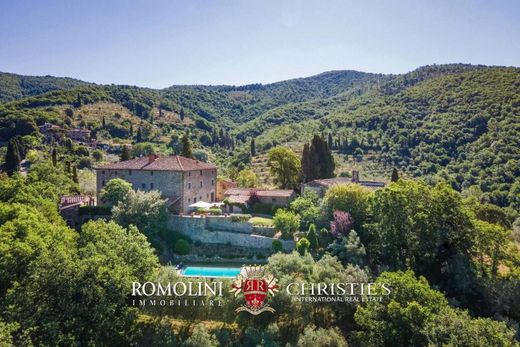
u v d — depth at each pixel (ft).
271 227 165.58
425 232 135.33
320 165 260.21
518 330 103.60
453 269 131.13
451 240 138.00
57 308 97.25
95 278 101.50
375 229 150.20
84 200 212.84
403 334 96.78
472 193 289.74
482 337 84.53
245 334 106.52
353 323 115.24
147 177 198.80
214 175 238.07
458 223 138.72
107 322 99.55
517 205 266.36
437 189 147.33
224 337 104.58
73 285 98.53
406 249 144.56
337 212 159.43
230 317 111.14
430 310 97.50
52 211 154.81
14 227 109.60
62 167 304.30
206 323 114.32
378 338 99.91
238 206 205.16
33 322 89.92
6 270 99.04
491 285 121.70
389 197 143.23
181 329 111.55
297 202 184.03
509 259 135.64
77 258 106.83
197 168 210.79
